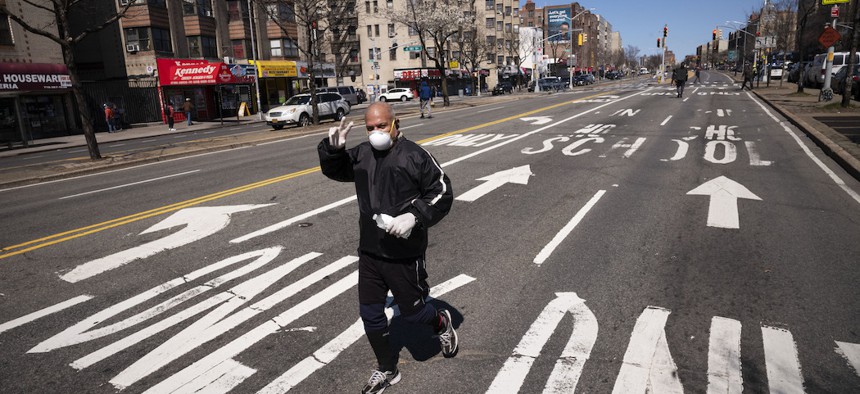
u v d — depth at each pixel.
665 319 3.94
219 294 4.68
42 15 27.34
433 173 2.98
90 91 31.86
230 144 17.34
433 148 13.78
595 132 15.64
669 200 7.50
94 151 14.77
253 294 4.64
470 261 5.29
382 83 78.44
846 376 3.17
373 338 3.14
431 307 3.31
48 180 12.26
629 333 3.75
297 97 28.27
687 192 7.94
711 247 5.50
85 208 8.56
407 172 2.94
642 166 10.09
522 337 3.75
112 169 13.65
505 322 3.98
